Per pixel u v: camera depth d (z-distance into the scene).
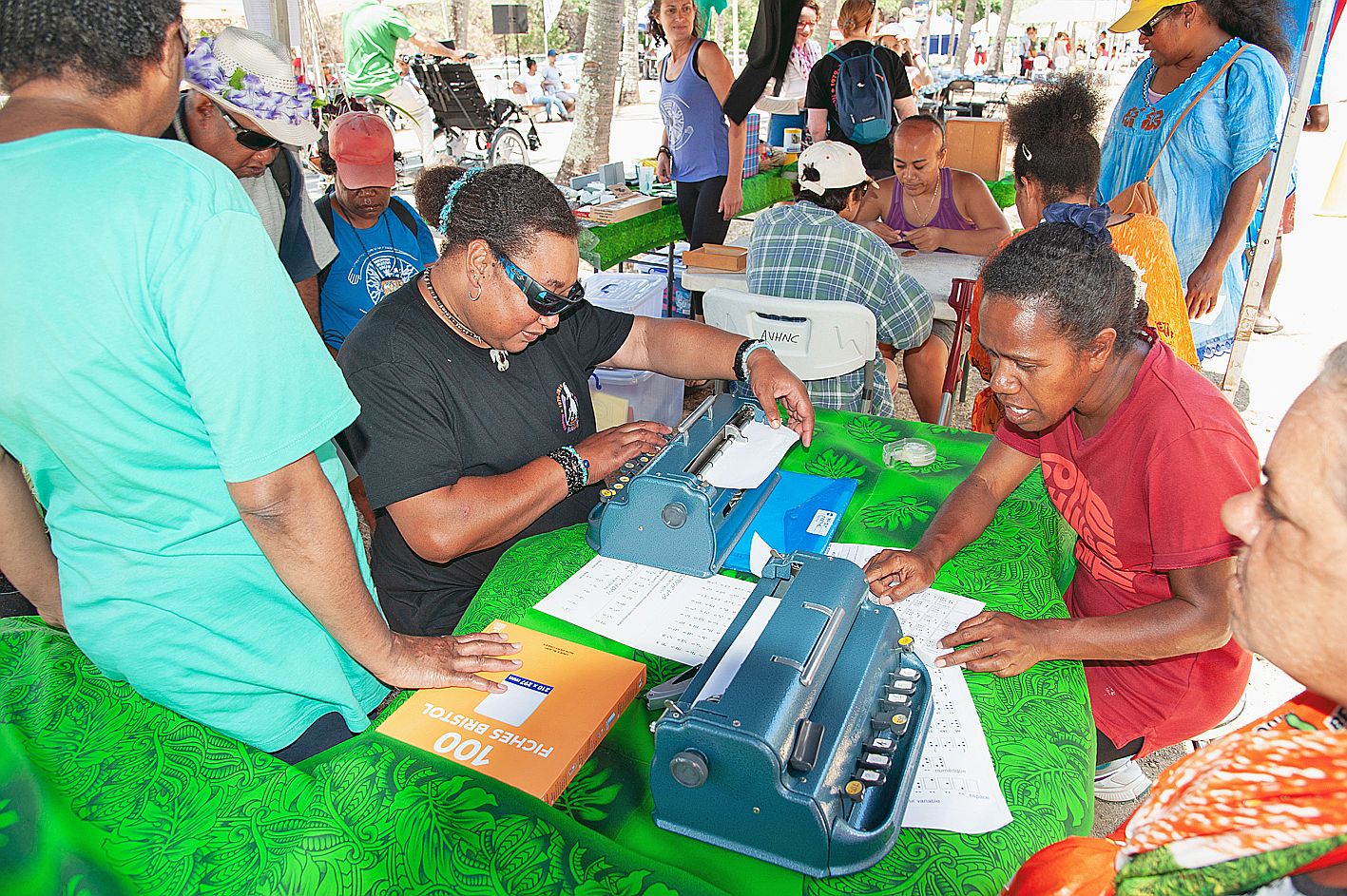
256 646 1.28
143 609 1.21
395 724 1.22
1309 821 0.62
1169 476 1.36
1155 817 0.73
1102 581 1.72
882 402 3.12
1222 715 1.67
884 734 1.13
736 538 1.65
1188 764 0.74
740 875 1.01
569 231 1.63
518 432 1.92
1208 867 0.65
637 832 1.07
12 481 1.35
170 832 1.11
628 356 2.27
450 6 17.64
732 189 4.79
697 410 1.90
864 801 1.07
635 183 5.38
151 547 1.19
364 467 1.75
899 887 0.99
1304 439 0.58
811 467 1.97
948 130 5.04
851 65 4.85
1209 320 3.43
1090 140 2.44
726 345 2.14
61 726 1.29
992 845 1.04
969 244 3.71
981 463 1.75
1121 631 1.36
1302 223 7.24
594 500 2.07
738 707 1.03
